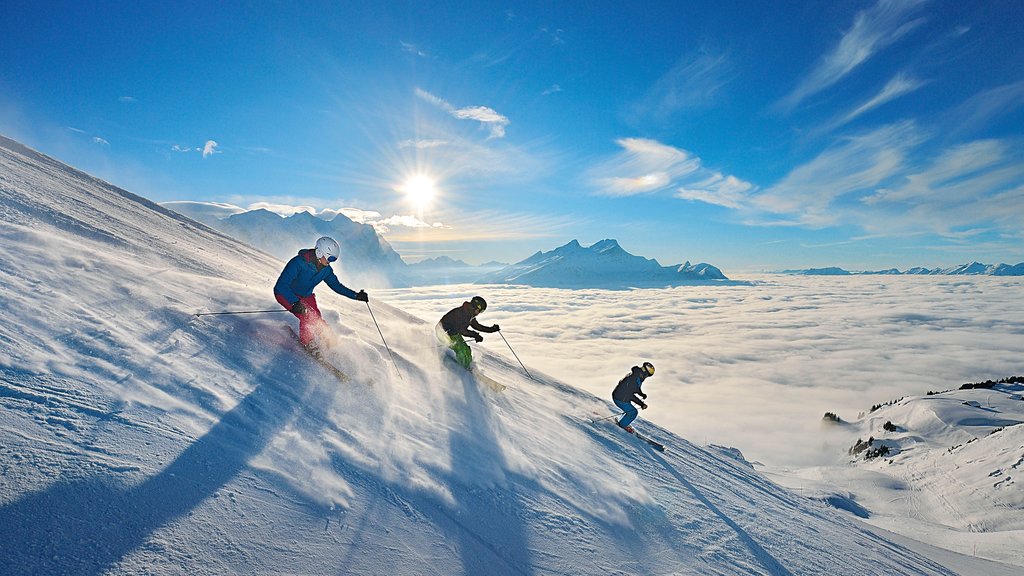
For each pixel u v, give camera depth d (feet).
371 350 19.34
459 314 23.41
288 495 8.70
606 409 33.71
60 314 11.85
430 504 10.41
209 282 19.07
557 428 21.77
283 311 18.47
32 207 22.25
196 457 8.64
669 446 30.37
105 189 40.96
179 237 34.58
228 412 10.65
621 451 22.93
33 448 7.16
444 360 23.29
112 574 5.80
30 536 5.82
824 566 16.79
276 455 9.78
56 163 41.29
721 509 18.93
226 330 15.24
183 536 6.82
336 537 8.14
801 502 31.40
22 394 8.27
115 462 7.64
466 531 10.06
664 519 15.28
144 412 9.34
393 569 8.00
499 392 23.25
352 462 10.68
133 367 10.83
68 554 5.83
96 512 6.59
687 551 13.64
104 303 13.61
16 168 30.04
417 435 13.64
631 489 16.76
